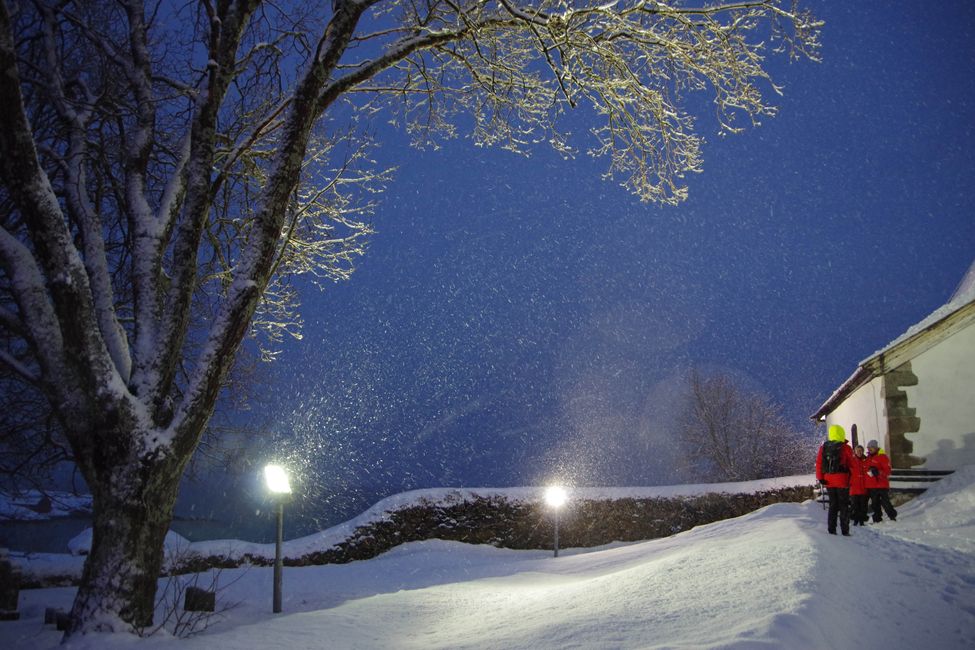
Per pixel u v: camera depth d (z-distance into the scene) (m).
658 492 26.48
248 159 12.70
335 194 13.49
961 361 17.97
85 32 11.16
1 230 8.88
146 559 8.46
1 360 8.88
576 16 10.55
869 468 15.60
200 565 21.00
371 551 23.73
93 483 8.52
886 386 18.31
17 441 14.91
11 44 8.01
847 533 11.69
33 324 8.62
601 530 25.64
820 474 12.06
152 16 11.79
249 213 13.19
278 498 11.94
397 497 24.86
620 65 11.05
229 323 9.32
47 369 8.59
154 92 11.84
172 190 10.76
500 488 25.78
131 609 8.19
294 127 9.78
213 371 9.21
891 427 18.08
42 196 8.43
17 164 8.28
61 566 18.06
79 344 8.58
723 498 26.44
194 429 9.02
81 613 8.07
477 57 12.34
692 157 11.58
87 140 11.65
